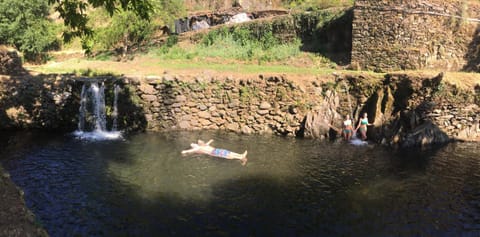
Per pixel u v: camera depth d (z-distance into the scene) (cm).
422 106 1773
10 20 2780
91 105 1942
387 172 1407
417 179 1341
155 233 981
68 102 1956
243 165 1457
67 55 3033
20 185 1224
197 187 1248
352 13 2402
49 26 3106
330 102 1917
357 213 1095
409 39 2169
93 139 1777
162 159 1505
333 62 2412
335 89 1947
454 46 2164
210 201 1155
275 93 1950
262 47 2734
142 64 2438
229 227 1016
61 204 1111
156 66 2359
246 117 1977
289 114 1934
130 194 1188
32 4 2817
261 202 1154
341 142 1791
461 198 1198
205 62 2588
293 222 1045
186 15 3300
